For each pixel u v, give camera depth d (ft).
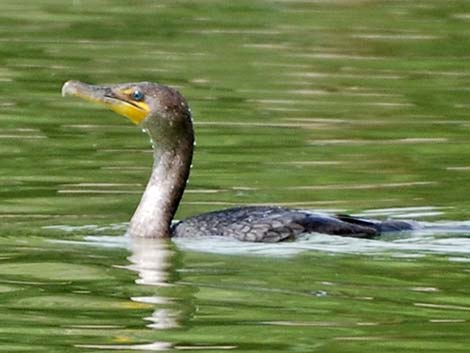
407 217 53.42
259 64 83.41
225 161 62.28
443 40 90.74
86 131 67.62
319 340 38.99
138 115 51.57
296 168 61.11
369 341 38.93
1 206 54.49
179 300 42.80
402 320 40.75
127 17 96.89
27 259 47.42
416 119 70.79
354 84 78.84
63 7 99.86
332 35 91.61
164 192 50.90
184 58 84.64
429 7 100.78
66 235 50.55
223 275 45.47
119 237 50.31
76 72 80.43
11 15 96.84
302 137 67.00
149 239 50.06
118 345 38.63
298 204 55.31
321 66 83.15
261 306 42.19
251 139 66.28
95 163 61.62
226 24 94.89
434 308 41.86
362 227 49.85
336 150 64.49
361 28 93.76
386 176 59.72
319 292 43.50
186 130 51.44
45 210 54.03
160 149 51.49
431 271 45.68
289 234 49.24
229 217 50.44
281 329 40.01
